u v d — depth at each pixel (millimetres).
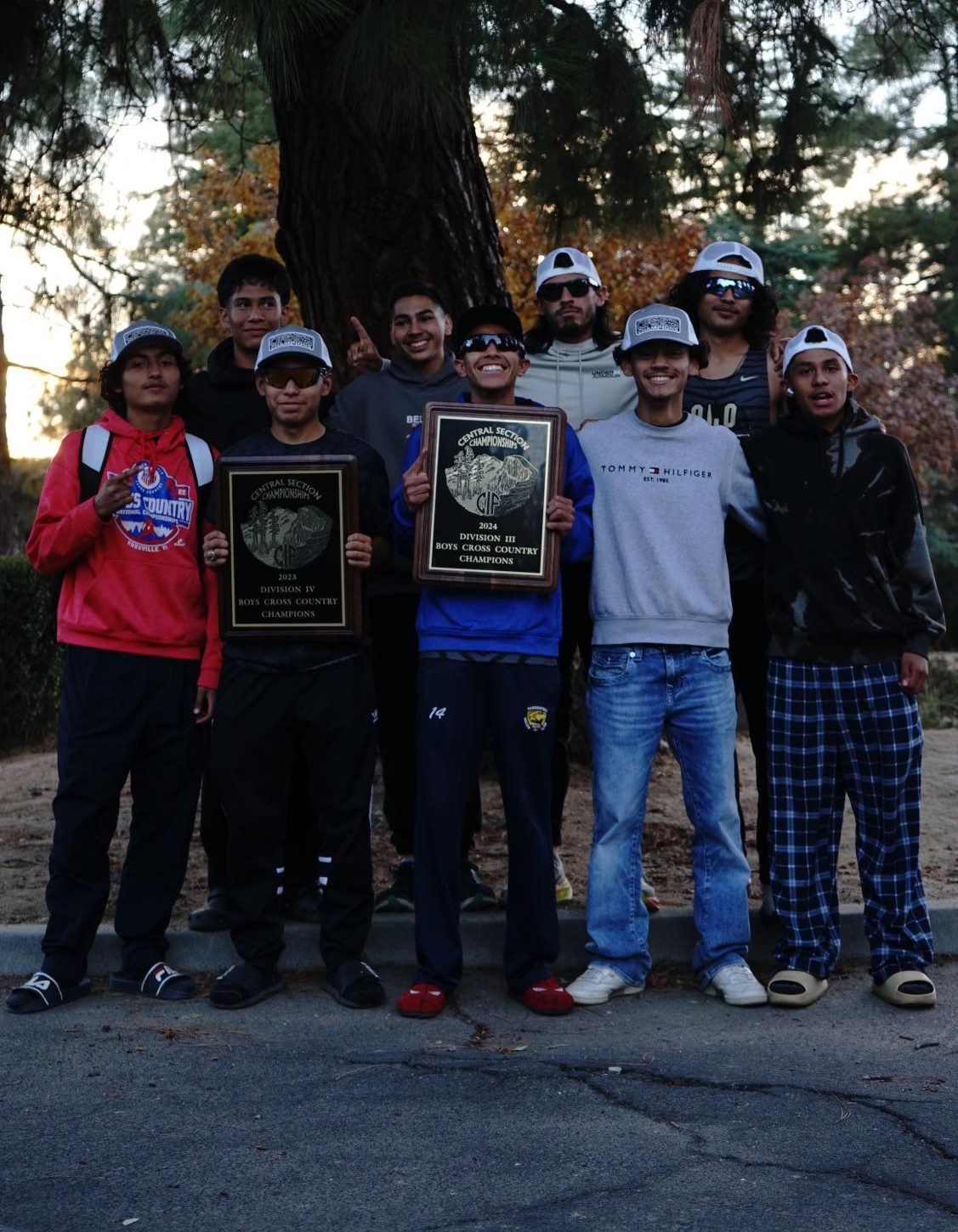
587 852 6781
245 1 4926
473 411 4871
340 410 5684
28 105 7812
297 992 5051
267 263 5543
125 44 6914
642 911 5051
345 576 4879
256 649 4906
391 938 5430
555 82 6234
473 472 4828
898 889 4973
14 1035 4566
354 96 5707
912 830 5004
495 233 7488
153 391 5074
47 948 4949
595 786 5062
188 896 6109
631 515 5008
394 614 5609
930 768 9523
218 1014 4797
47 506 4969
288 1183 3400
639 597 4980
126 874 5113
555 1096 3961
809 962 4969
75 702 4961
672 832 7199
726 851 5027
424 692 4855
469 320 4969
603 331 5773
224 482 4902
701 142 8039
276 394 4973
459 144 7195
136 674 4965
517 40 5605
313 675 4910
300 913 5504
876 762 4984
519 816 4836
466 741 4832
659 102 7559
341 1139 3666
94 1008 4875
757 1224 3146
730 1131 3686
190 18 5047
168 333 5090
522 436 4855
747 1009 4879
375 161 7016
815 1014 4809
